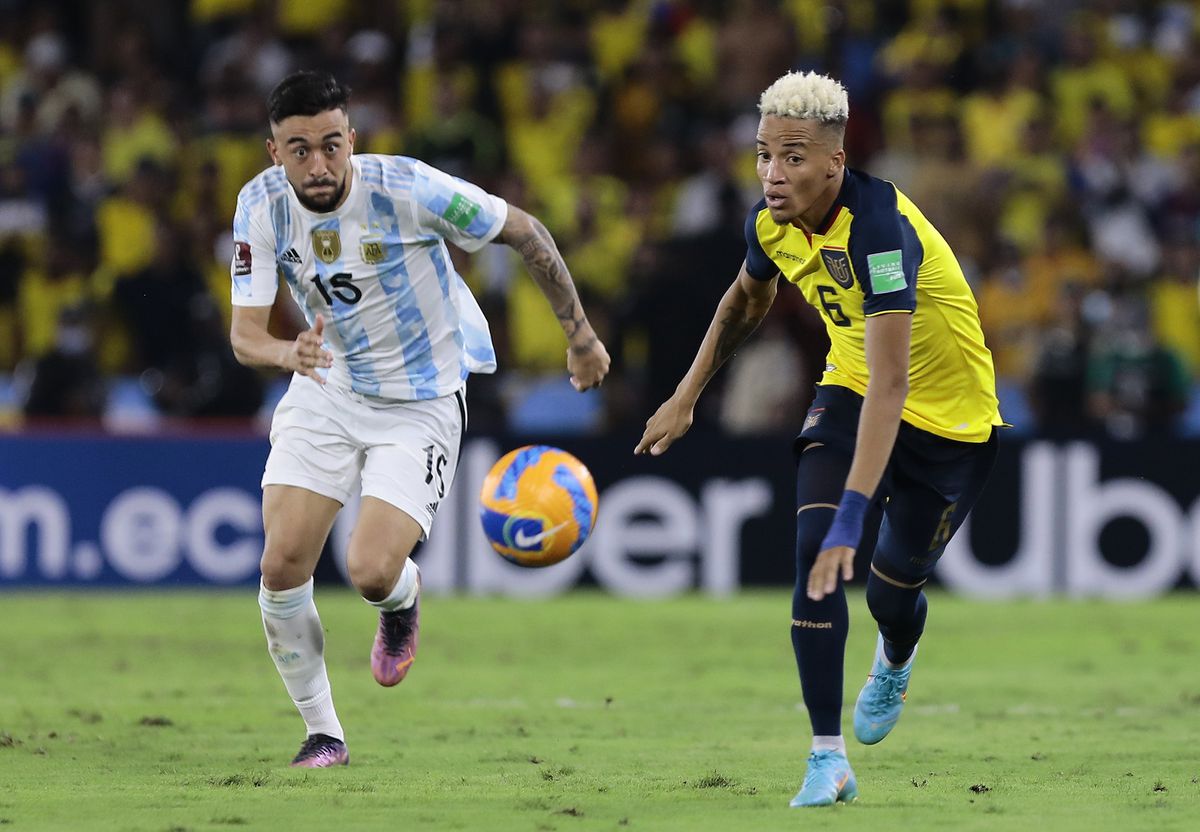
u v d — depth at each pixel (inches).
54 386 1755.7
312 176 698.8
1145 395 1758.1
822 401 696.4
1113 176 2039.9
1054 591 1635.1
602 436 1646.2
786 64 2107.5
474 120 1943.9
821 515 657.6
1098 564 1630.2
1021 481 1635.1
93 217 1955.0
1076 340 1765.5
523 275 1825.8
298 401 757.9
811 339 1763.0
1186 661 1234.6
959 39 2190.0
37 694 1043.3
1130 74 2235.5
